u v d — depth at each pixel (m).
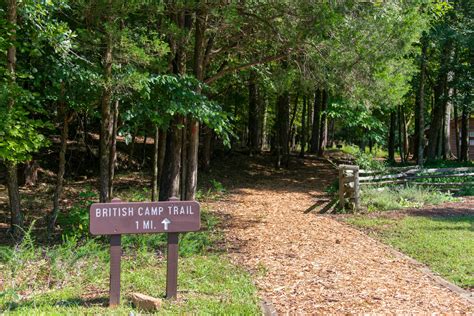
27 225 10.29
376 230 9.30
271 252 7.49
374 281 6.02
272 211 12.05
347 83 9.79
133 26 9.32
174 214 4.92
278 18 9.59
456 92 22.53
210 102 8.82
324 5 8.43
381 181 14.29
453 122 32.97
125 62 8.16
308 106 28.22
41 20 7.34
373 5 8.98
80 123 17.78
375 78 10.05
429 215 10.98
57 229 9.91
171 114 8.10
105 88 7.80
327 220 10.56
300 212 11.91
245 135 28.83
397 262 7.00
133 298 4.76
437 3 15.64
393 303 5.20
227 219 10.72
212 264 6.64
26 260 6.38
